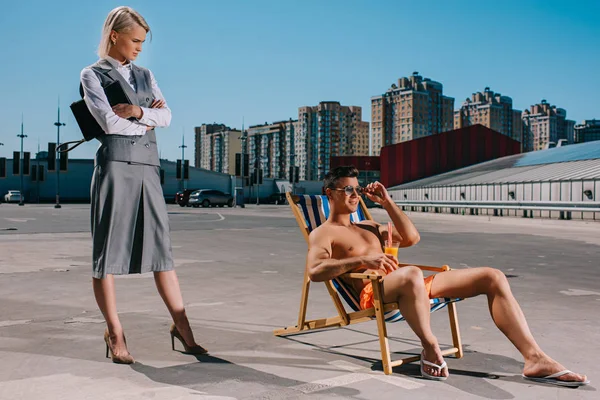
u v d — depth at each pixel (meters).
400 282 3.07
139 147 3.36
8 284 6.36
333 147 163.00
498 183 26.31
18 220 21.47
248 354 3.56
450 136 48.97
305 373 3.15
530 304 5.34
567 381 2.92
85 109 3.25
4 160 66.38
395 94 169.88
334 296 3.57
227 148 176.38
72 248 10.62
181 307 3.54
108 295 3.32
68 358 3.43
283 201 70.69
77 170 73.75
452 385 2.95
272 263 8.59
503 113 193.88
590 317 4.73
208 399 2.71
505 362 3.40
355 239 3.55
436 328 4.34
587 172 20.77
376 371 3.21
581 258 9.48
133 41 3.37
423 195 37.06
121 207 3.30
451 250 10.77
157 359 3.43
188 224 19.47
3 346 3.71
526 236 14.58
